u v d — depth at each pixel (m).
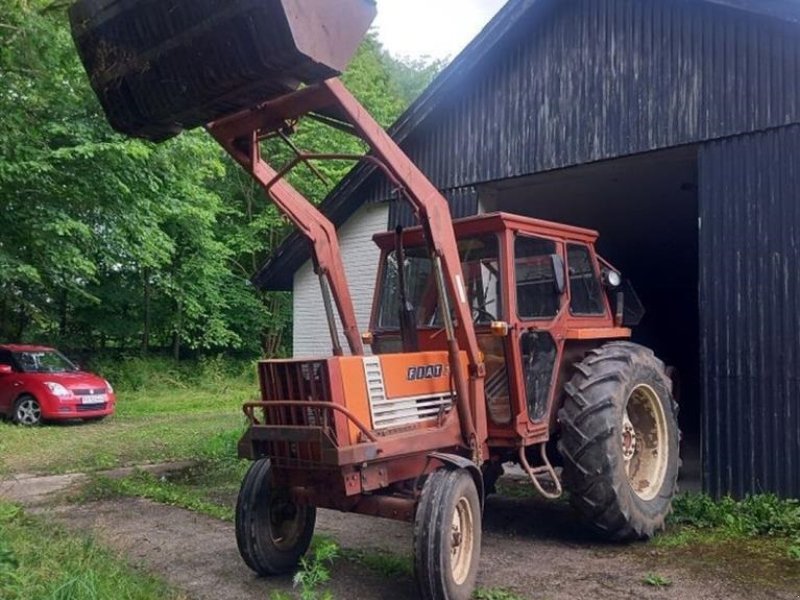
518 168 8.47
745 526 5.83
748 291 6.50
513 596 4.39
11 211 13.07
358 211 10.77
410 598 4.39
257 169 4.79
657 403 6.04
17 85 8.91
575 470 5.44
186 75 3.86
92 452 10.05
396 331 5.85
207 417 14.38
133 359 19.97
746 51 6.67
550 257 5.51
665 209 11.00
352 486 4.13
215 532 5.97
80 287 16.02
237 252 22.47
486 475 6.35
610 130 7.64
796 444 6.15
